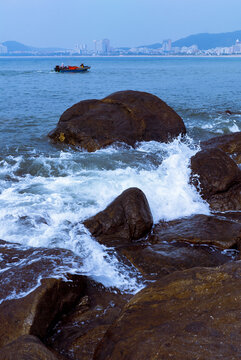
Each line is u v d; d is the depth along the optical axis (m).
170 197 7.97
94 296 4.85
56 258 5.07
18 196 8.19
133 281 5.30
